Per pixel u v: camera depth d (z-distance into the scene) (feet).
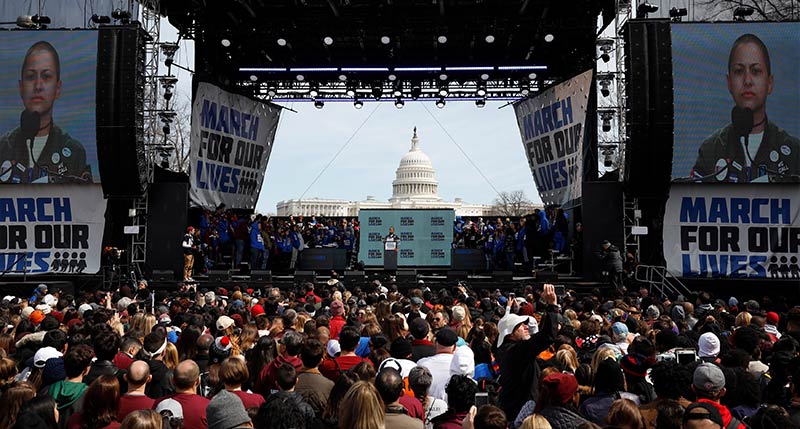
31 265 71.26
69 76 70.18
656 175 68.33
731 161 69.05
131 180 70.13
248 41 91.35
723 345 27.84
